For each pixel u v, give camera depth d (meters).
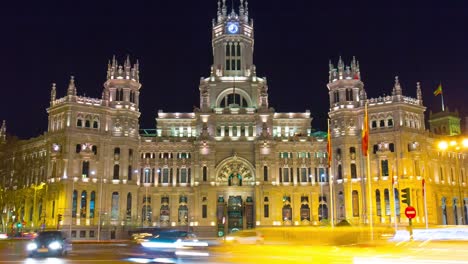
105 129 138.25
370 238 44.38
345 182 137.62
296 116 158.62
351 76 144.88
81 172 131.75
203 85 154.12
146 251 63.16
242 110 149.25
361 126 140.62
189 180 147.00
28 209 140.88
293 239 40.28
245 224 144.50
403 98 138.38
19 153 142.88
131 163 140.88
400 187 130.88
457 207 150.62
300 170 147.75
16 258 55.38
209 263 43.19
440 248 34.72
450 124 169.62
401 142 133.62
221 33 159.88
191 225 141.88
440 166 147.62
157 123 157.38
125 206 136.75
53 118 139.00
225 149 147.25
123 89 143.12
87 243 101.31
